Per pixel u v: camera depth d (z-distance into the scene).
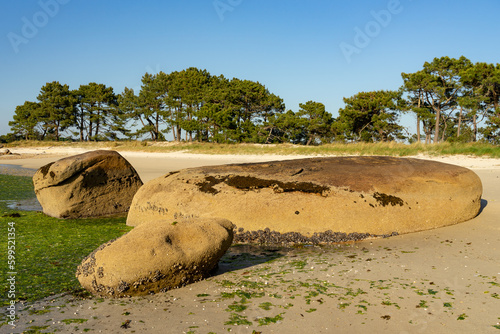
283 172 7.86
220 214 7.36
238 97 50.75
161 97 54.00
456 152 21.64
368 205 7.09
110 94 62.22
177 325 3.88
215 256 5.19
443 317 3.82
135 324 3.95
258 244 7.07
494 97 39.12
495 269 5.06
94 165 10.18
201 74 53.81
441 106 44.56
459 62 42.09
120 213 10.55
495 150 20.86
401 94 44.88
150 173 18.94
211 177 8.14
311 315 3.97
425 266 5.31
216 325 3.84
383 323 3.75
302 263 5.75
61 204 9.82
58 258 6.34
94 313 4.27
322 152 26.39
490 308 3.96
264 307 4.20
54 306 4.48
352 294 4.44
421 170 7.72
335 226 7.00
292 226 7.07
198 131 47.19
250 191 7.55
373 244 6.67
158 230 5.07
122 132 60.06
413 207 7.23
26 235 7.95
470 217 7.70
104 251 4.88
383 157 8.47
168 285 4.88
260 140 48.03
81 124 63.97
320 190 7.32
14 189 15.09
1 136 68.81
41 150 46.22
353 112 44.69
